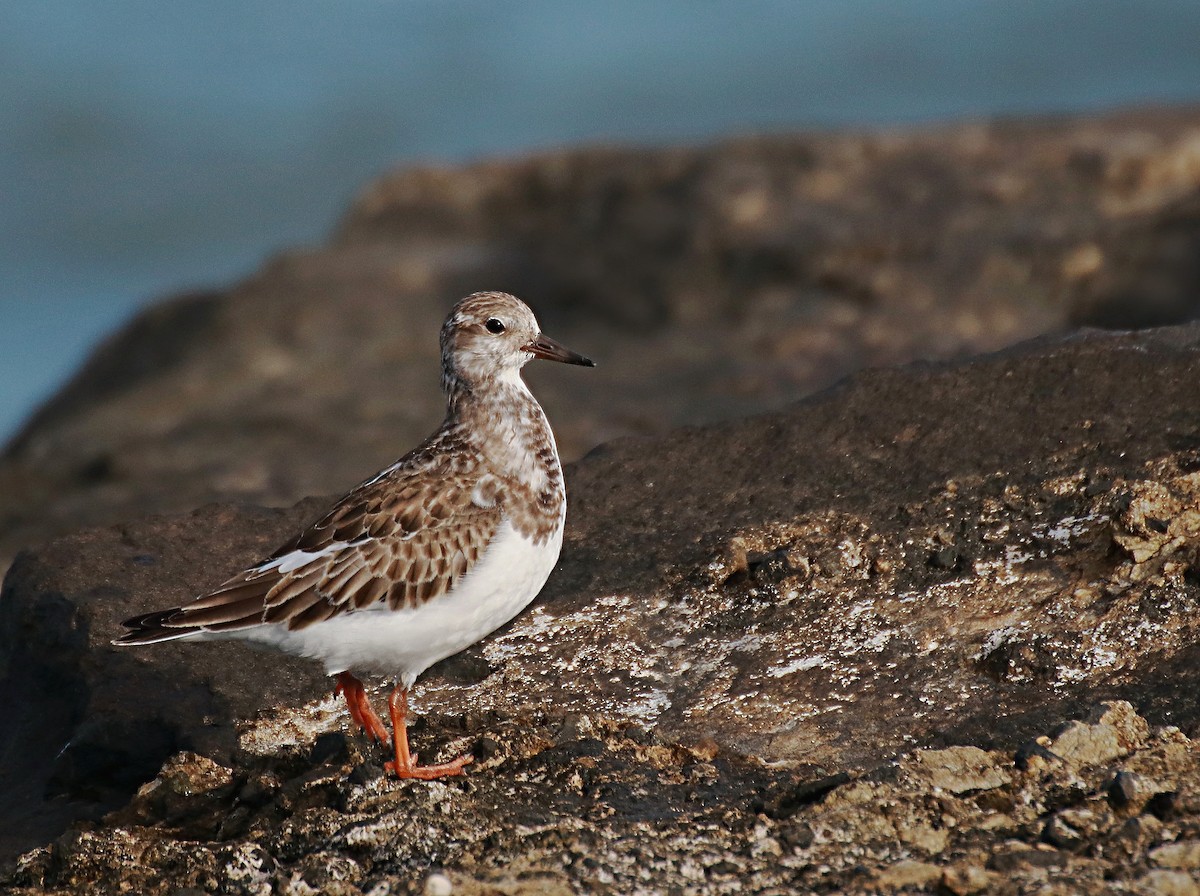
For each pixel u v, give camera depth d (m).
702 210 32.28
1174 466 12.84
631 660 12.41
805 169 33.56
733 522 13.61
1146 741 10.62
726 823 10.23
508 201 36.53
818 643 12.23
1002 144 33.84
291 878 10.05
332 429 26.14
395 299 32.06
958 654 11.86
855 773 10.61
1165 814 9.95
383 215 37.03
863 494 13.55
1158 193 30.81
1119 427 13.45
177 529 14.53
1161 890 9.16
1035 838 9.87
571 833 10.13
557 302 32.06
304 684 12.73
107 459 25.73
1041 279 28.72
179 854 10.73
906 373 14.82
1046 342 15.23
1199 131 32.75
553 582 13.38
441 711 12.18
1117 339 14.78
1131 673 11.39
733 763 11.03
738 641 12.41
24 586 13.91
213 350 30.38
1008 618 12.08
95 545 14.30
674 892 9.55
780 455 14.27
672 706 11.81
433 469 11.91
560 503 12.16
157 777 11.98
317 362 29.52
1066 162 32.09
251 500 22.70
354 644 11.39
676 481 14.32
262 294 32.53
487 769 11.23
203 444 25.86
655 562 13.38
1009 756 10.70
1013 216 30.45
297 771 11.62
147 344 32.66
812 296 29.61
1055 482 13.05
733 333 29.00
